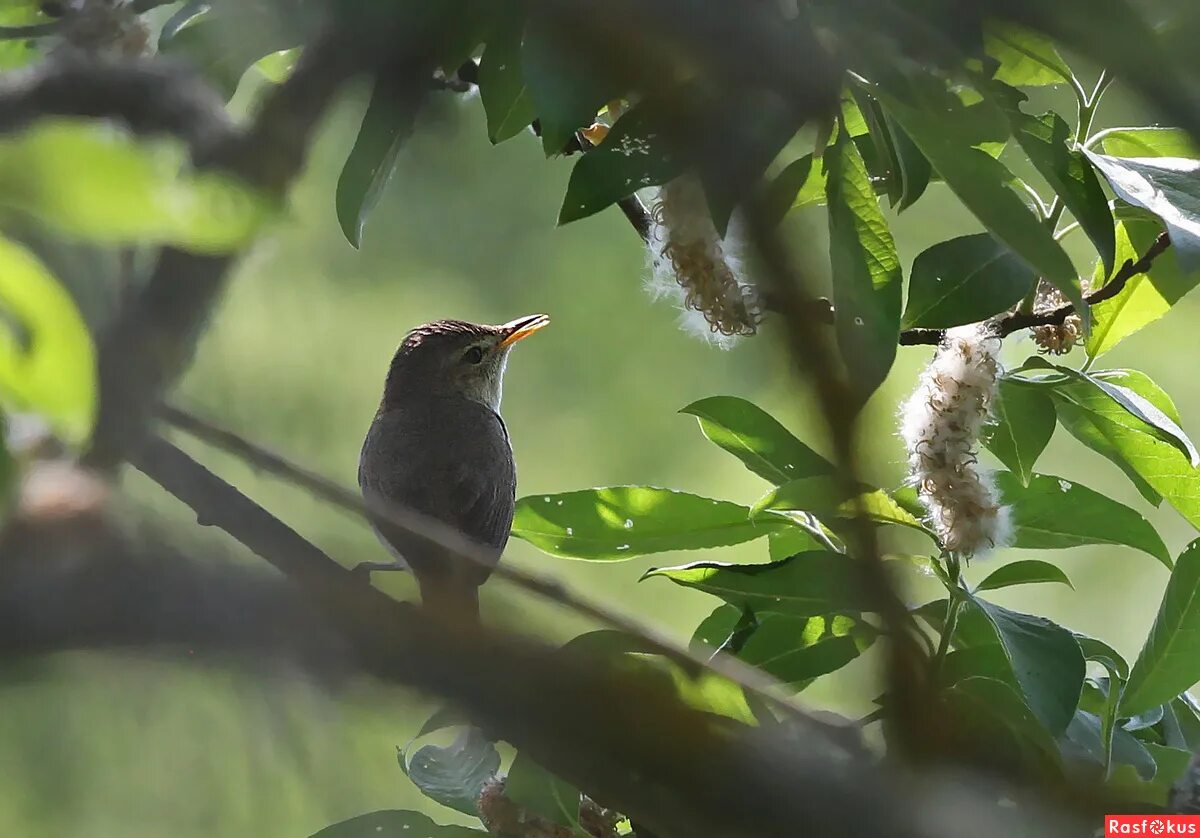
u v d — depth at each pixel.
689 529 5.44
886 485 4.82
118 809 4.26
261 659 2.44
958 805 3.40
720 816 2.90
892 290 3.95
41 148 1.87
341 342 9.80
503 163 10.44
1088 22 2.98
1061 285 3.70
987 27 3.36
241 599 2.40
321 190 8.58
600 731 2.79
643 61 3.26
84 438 2.52
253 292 9.41
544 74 3.40
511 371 11.40
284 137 3.61
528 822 4.90
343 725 4.36
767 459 5.18
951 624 4.57
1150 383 5.08
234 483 6.23
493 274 10.73
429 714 3.05
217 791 4.34
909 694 3.72
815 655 4.95
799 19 3.34
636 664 3.53
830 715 4.22
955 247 4.69
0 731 4.17
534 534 5.50
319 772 4.56
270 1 4.21
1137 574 10.70
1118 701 4.75
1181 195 4.02
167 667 2.43
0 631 2.23
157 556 2.35
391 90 4.41
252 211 2.01
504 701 2.69
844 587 4.36
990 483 4.84
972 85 3.76
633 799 2.87
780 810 2.90
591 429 11.30
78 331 2.21
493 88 4.66
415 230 10.23
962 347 4.68
